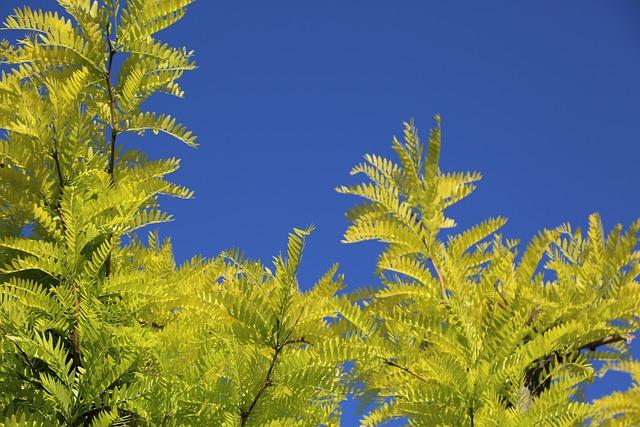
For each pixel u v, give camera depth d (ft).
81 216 7.22
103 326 6.84
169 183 8.61
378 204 7.93
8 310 6.36
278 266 6.40
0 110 8.03
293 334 7.84
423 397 6.73
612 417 8.63
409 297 8.73
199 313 8.45
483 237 8.70
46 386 6.02
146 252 9.18
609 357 9.32
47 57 8.59
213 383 6.44
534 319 8.50
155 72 8.84
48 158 8.18
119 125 8.55
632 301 7.79
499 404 6.65
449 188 8.19
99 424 6.14
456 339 7.11
